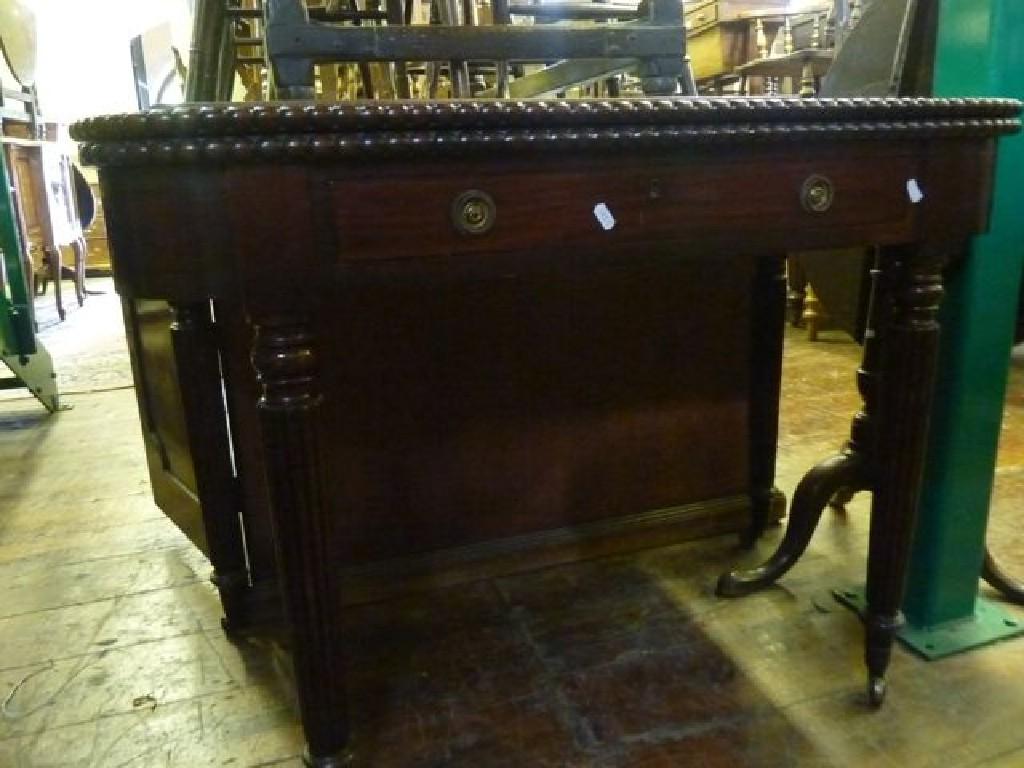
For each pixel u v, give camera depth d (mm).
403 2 1265
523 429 1292
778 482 1639
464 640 1146
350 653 1118
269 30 751
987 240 970
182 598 1299
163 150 576
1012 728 927
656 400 1363
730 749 906
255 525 1187
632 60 961
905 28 1146
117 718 998
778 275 1316
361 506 1229
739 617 1180
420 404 1223
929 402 893
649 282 1304
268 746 941
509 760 900
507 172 658
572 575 1323
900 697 986
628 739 928
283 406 674
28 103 3643
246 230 605
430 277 658
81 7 5348
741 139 704
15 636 1192
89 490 1781
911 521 922
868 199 788
